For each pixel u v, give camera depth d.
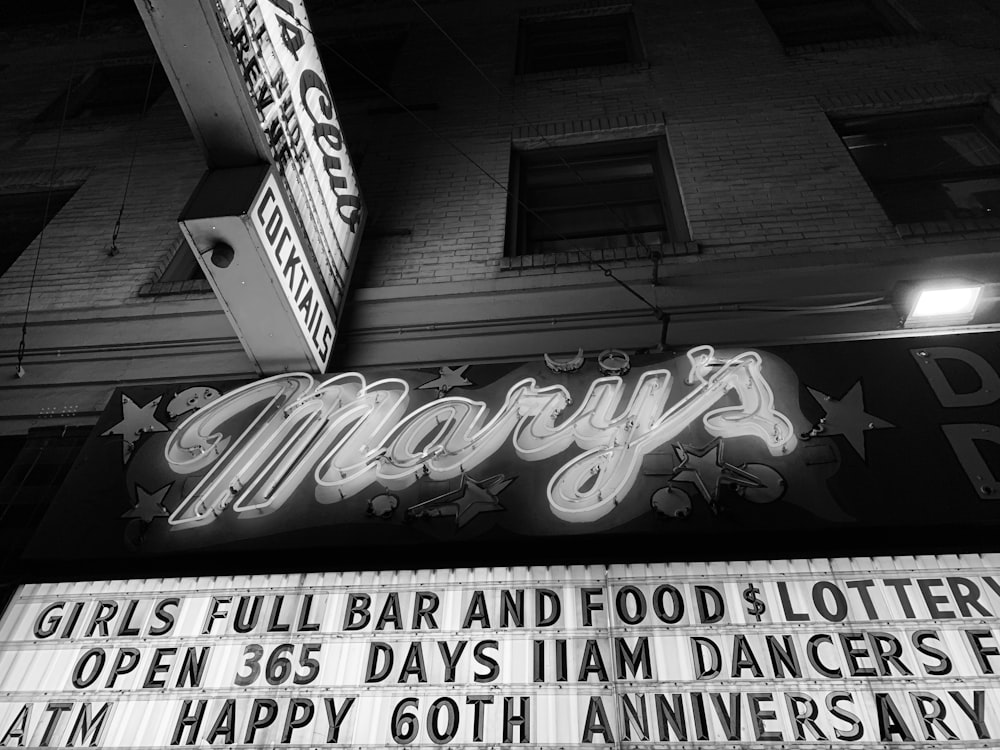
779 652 4.07
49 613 4.79
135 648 4.54
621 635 4.23
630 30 10.94
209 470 5.29
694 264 6.74
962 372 5.18
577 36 11.08
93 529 5.06
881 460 4.70
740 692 3.95
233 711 4.18
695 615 4.27
